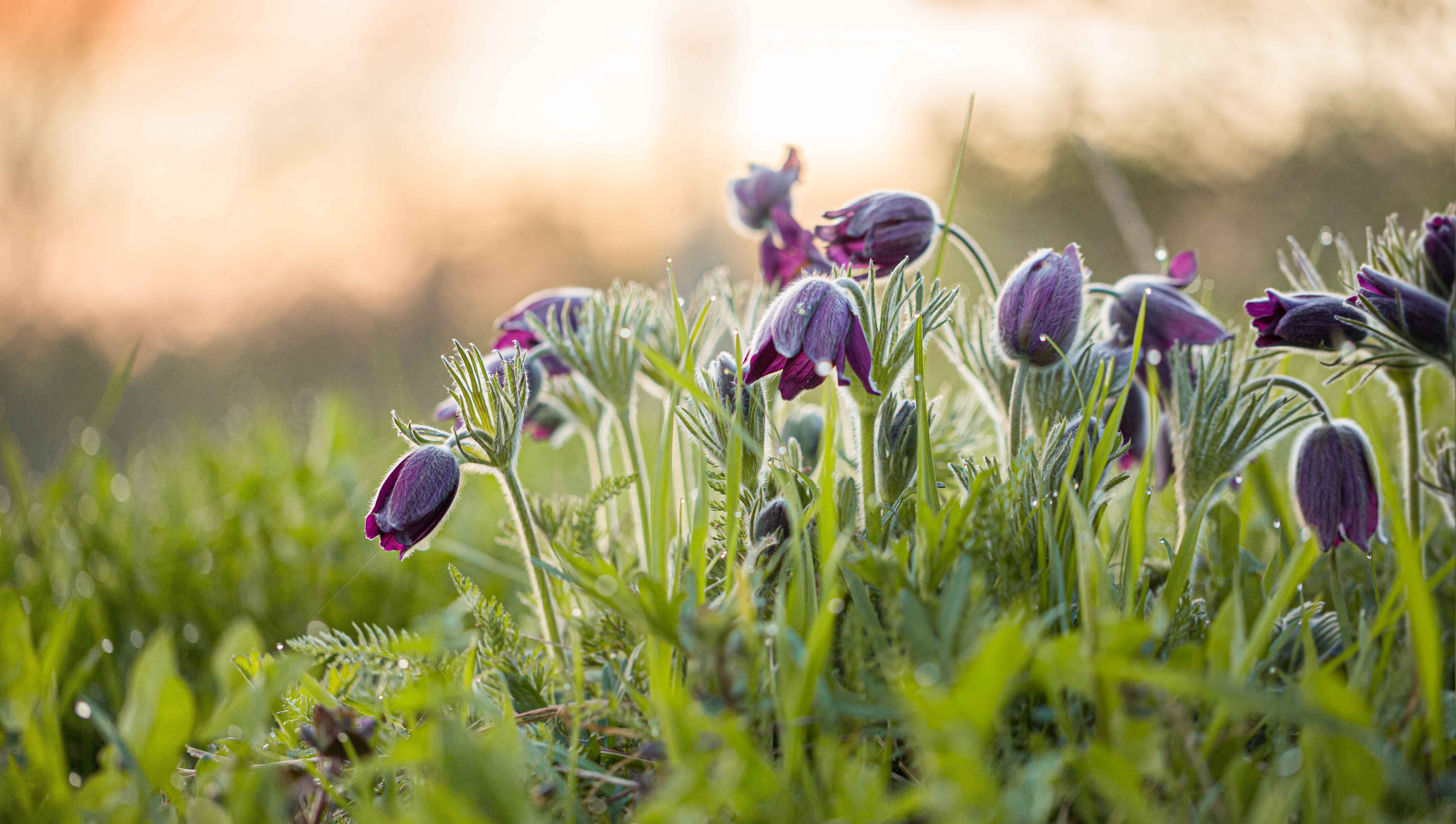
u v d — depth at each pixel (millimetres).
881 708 593
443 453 655
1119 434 681
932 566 618
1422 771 596
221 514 891
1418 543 671
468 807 582
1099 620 582
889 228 711
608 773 628
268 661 670
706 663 595
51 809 627
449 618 758
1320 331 663
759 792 572
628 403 729
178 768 653
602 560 681
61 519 850
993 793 561
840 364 637
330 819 634
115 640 795
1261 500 733
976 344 708
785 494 646
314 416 1271
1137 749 573
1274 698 588
